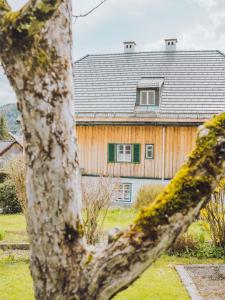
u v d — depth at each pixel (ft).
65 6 6.78
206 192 6.47
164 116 67.41
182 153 66.85
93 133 70.54
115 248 6.67
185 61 77.41
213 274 24.79
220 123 6.68
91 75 78.79
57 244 6.88
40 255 6.97
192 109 68.18
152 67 77.46
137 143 68.54
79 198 7.15
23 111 6.63
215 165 6.48
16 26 5.99
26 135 6.75
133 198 68.23
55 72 6.59
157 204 6.62
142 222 6.62
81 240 7.04
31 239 7.04
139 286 21.98
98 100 73.20
